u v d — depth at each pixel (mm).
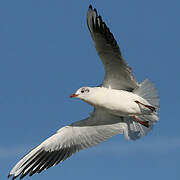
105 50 11977
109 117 13586
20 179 13023
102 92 12688
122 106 12688
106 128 13609
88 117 13477
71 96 12867
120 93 12703
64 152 13359
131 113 12859
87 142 13438
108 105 12727
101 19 11703
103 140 13477
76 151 13320
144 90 13070
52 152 13391
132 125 13695
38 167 13289
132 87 13000
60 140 13367
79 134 13453
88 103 12953
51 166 13320
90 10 11672
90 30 11664
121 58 11961
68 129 13430
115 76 12680
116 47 11711
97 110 13297
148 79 13109
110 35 11539
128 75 12523
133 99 12734
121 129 13641
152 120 13516
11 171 13023
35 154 13312
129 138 13547
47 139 13344
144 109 12773
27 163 13211
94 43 11820
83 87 12938
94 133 13539
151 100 13062
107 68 12453
